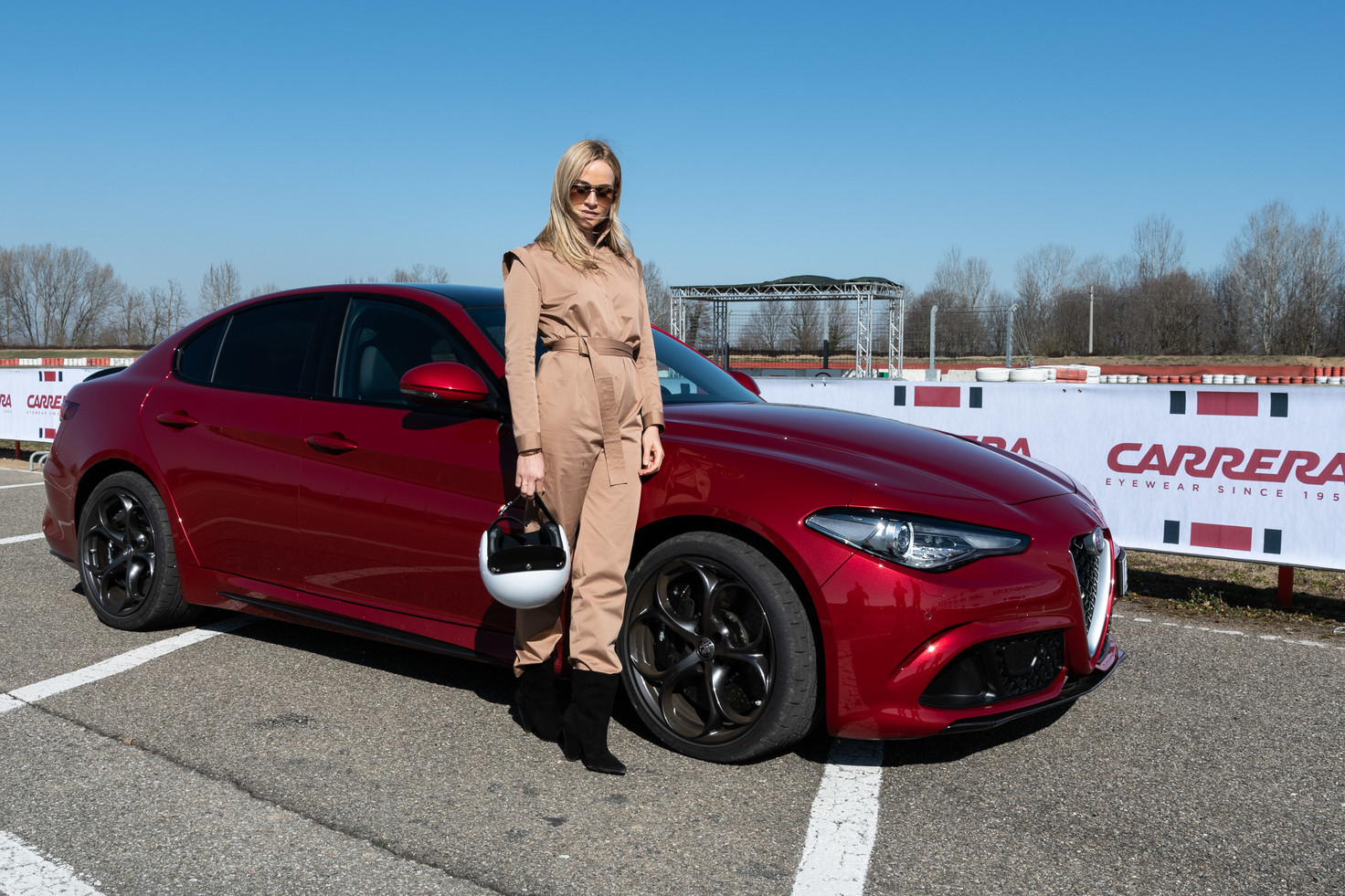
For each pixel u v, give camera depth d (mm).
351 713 3076
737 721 2678
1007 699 2547
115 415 3928
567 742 2695
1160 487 4789
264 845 2240
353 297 3562
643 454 2672
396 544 3121
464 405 3014
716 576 2689
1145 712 3197
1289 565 4496
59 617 4152
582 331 2521
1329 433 4332
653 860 2193
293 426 3385
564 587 2627
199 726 2957
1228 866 2219
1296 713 3199
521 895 2043
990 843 2309
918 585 2447
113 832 2293
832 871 2160
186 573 3729
